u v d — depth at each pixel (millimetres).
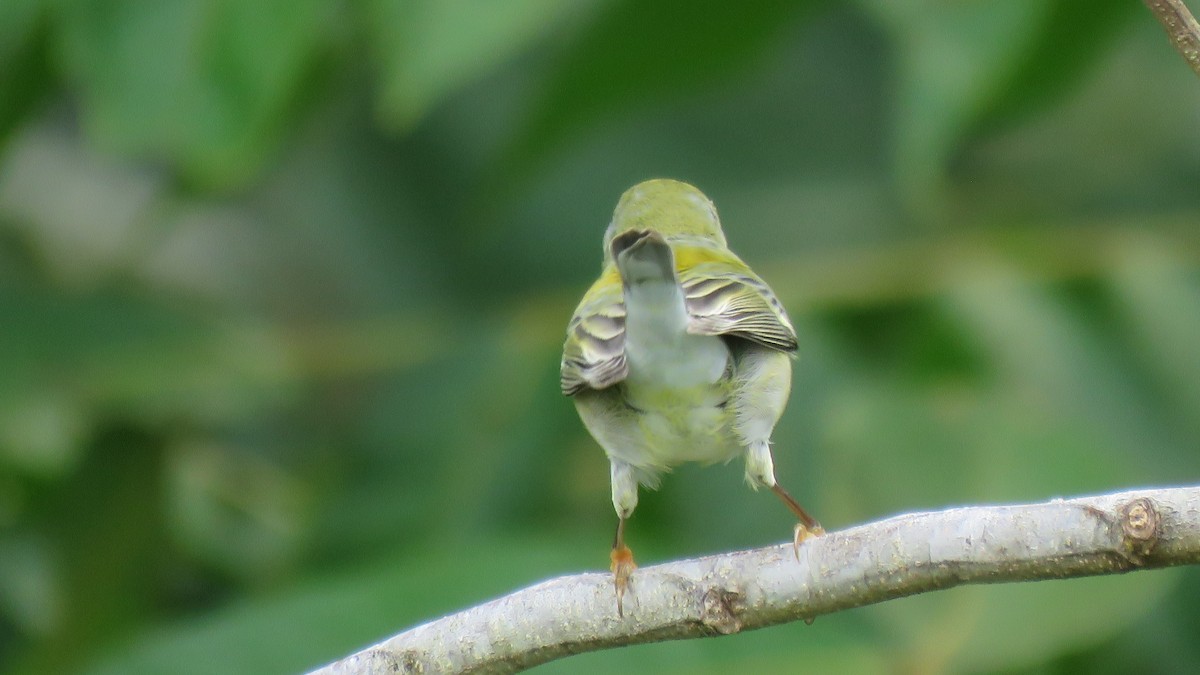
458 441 12352
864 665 9242
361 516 12125
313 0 10422
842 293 12438
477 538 11820
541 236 14445
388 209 14742
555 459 12258
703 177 15242
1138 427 11703
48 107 15523
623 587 6406
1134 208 14781
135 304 12719
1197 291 12203
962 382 11844
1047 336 11922
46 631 12695
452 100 14883
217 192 12719
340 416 13969
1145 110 15648
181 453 13266
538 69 14703
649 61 12516
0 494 12938
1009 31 10438
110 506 12852
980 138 14070
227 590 13320
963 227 13930
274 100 10453
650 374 7363
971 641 9266
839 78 15688
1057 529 5816
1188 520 5668
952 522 6000
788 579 6215
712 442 7609
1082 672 10883
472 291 14281
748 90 15500
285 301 15000
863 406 10523
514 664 6531
